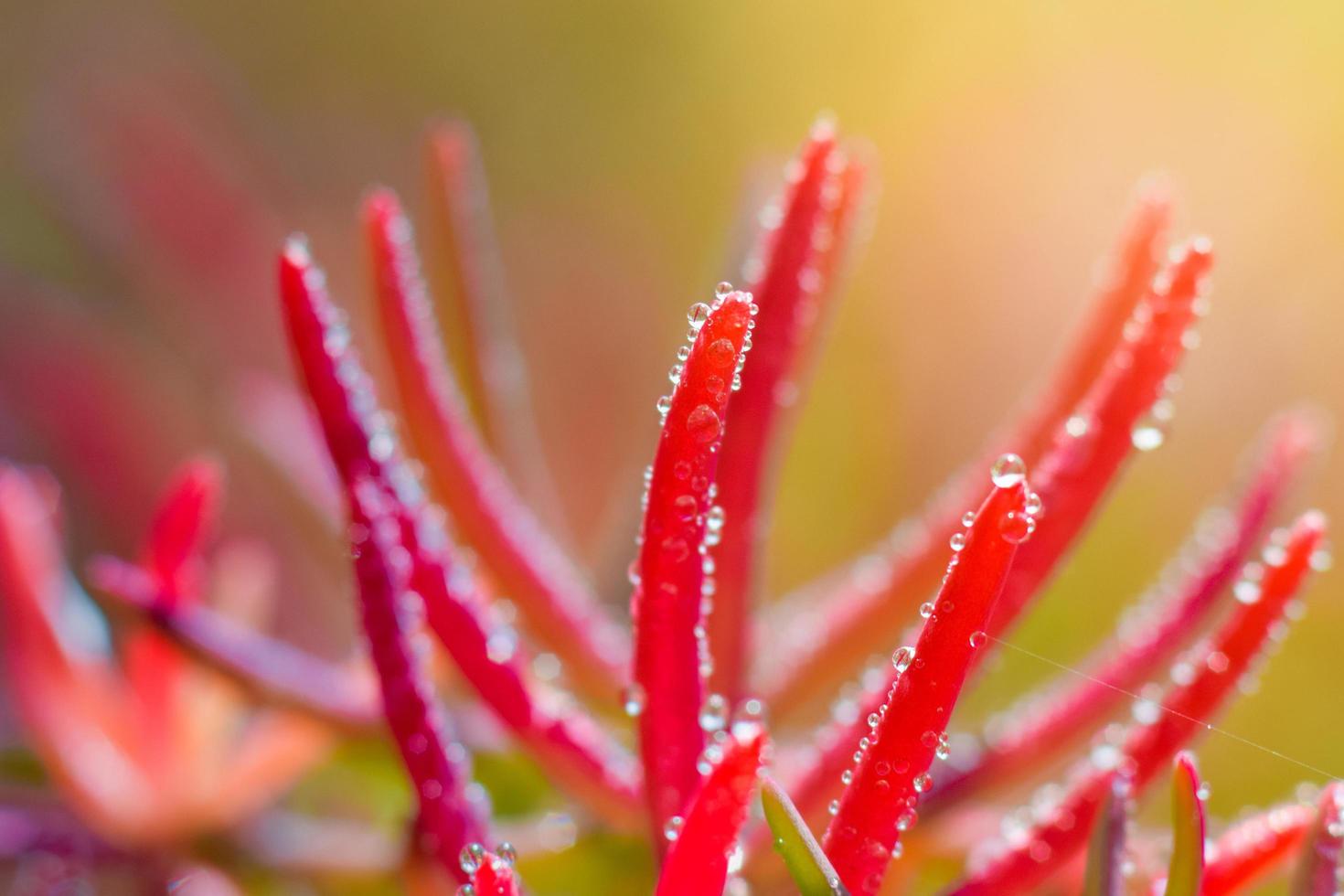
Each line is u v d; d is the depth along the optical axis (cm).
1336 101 38
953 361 39
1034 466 19
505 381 22
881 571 20
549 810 21
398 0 47
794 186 19
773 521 34
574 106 47
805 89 45
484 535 20
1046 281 40
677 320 44
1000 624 19
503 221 46
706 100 46
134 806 22
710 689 19
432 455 20
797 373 20
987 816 20
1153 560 32
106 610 20
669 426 17
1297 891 17
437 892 19
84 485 34
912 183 41
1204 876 18
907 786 17
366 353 40
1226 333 36
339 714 21
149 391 36
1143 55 41
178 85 43
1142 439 19
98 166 40
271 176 44
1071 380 19
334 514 23
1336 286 36
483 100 49
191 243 39
